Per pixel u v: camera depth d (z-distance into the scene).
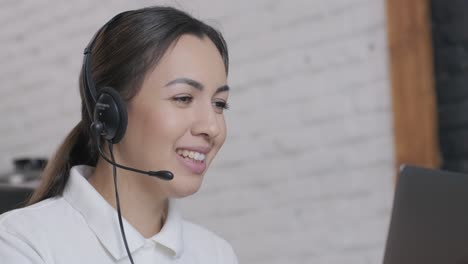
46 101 2.83
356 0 2.05
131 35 1.05
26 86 2.89
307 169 2.19
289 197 2.23
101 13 2.61
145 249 1.08
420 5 1.92
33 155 2.89
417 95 1.94
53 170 1.16
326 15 2.11
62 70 2.76
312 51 2.14
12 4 2.88
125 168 1.01
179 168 1.04
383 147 2.05
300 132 2.19
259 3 2.23
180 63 1.03
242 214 2.33
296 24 2.17
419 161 1.95
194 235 1.25
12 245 0.99
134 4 2.50
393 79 1.97
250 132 2.29
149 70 1.03
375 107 2.05
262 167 2.28
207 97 1.05
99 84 1.07
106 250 1.05
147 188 1.07
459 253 0.92
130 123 1.05
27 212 1.06
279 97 2.22
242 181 2.32
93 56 1.09
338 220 2.15
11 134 2.96
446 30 1.91
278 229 2.26
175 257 1.12
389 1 1.96
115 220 1.06
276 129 2.24
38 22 2.81
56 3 2.74
